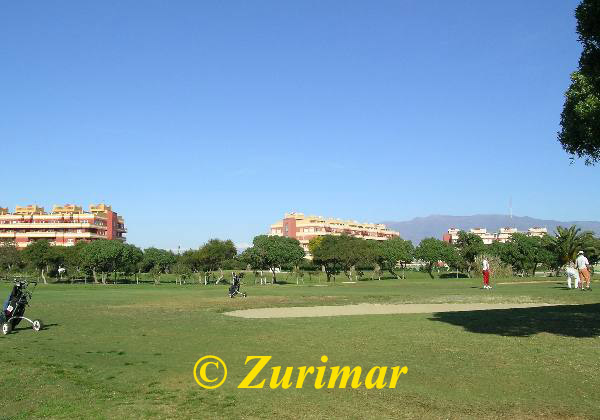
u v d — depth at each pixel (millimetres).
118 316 24578
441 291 40000
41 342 16875
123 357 14141
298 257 92625
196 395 10312
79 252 87812
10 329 18969
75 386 11172
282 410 9281
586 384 10266
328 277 93688
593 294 30750
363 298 34469
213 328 19406
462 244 103188
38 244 90375
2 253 96125
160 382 11375
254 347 15125
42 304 32469
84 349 15469
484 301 29016
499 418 8633
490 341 14359
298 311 26031
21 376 12062
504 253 87625
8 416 9336
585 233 80125
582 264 36719
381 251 98125
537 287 41875
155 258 94500
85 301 35281
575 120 14422
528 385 10305
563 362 11797
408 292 40031
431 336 15586
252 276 106188
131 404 9797
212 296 41094
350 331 17312
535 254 83875
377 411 9102
